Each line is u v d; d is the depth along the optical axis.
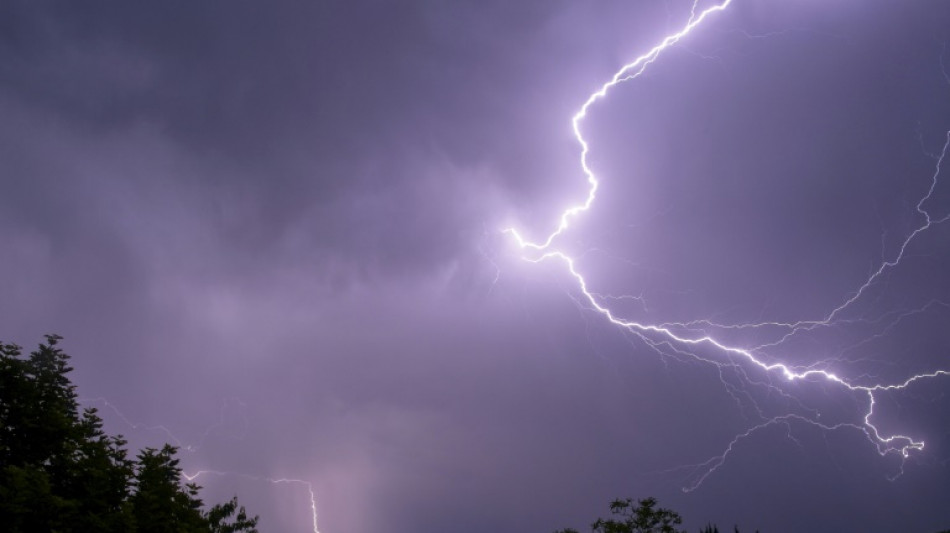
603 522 16.92
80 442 9.20
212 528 13.78
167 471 10.60
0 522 7.20
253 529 14.80
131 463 9.85
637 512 16.72
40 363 10.12
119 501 9.05
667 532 16.39
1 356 9.21
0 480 7.92
